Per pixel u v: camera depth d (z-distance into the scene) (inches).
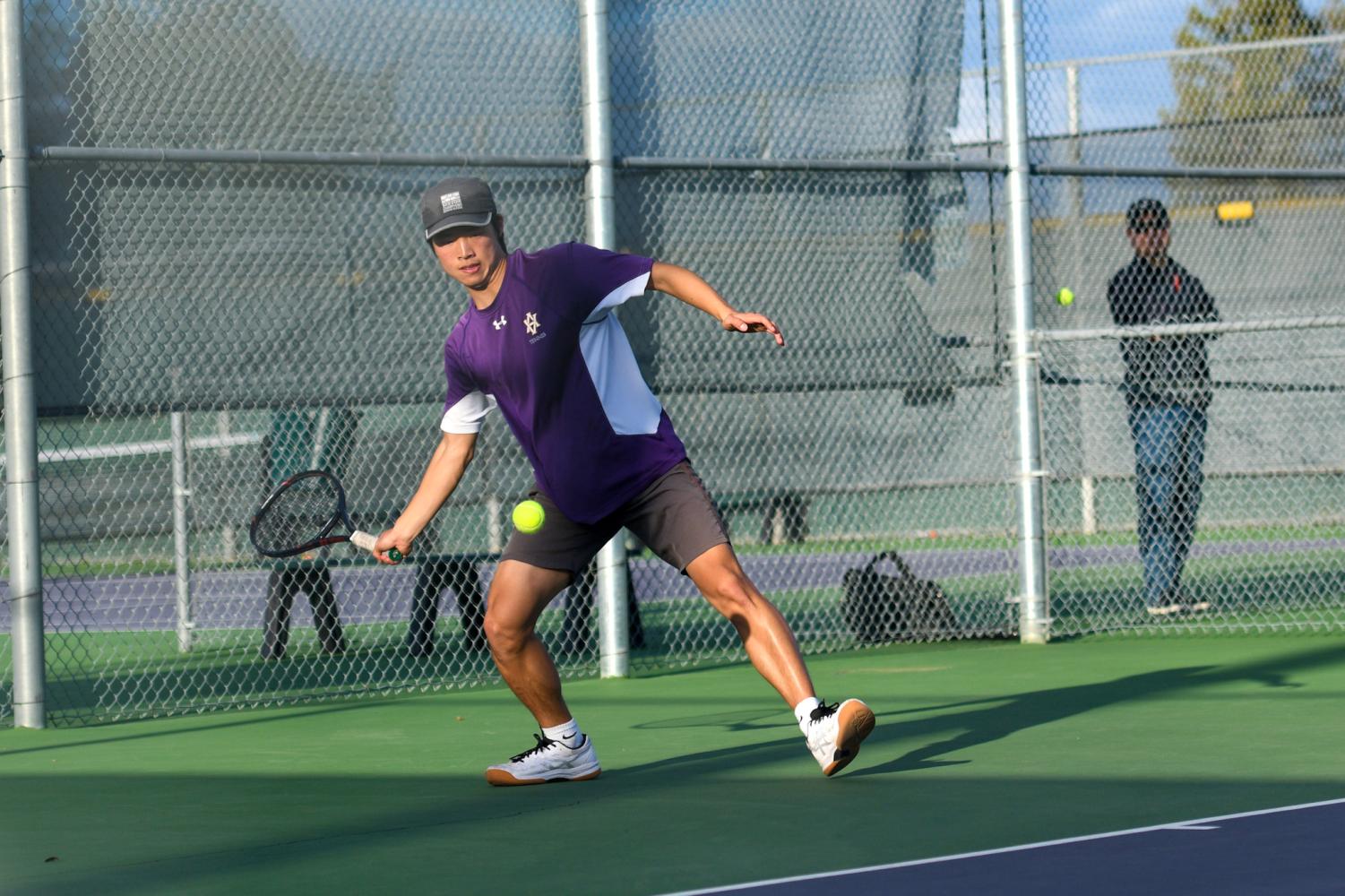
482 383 267.0
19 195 365.4
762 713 352.8
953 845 208.1
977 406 482.9
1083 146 524.4
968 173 478.6
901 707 352.8
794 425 463.5
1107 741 296.5
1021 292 478.6
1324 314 566.6
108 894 199.5
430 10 411.8
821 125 461.1
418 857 213.9
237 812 255.1
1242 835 207.5
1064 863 193.9
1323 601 543.2
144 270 381.1
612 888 190.9
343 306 400.8
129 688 435.5
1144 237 508.4
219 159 384.5
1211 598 575.2
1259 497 741.9
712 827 227.0
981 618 514.9
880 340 468.8
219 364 388.2
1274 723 313.7
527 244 422.9
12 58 365.7
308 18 398.0
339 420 435.5
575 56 428.8
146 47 382.0
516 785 271.6
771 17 454.9
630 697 388.5
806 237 459.5
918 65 474.9
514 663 270.2
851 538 681.0
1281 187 557.6
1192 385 510.6
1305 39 549.0
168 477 534.0
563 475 264.7
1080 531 602.5
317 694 406.0
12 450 368.5
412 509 279.4
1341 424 580.4
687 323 444.8
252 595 597.3
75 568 398.0
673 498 268.5
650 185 440.1
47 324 373.1
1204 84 545.0
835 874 192.4
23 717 368.5
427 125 410.6
